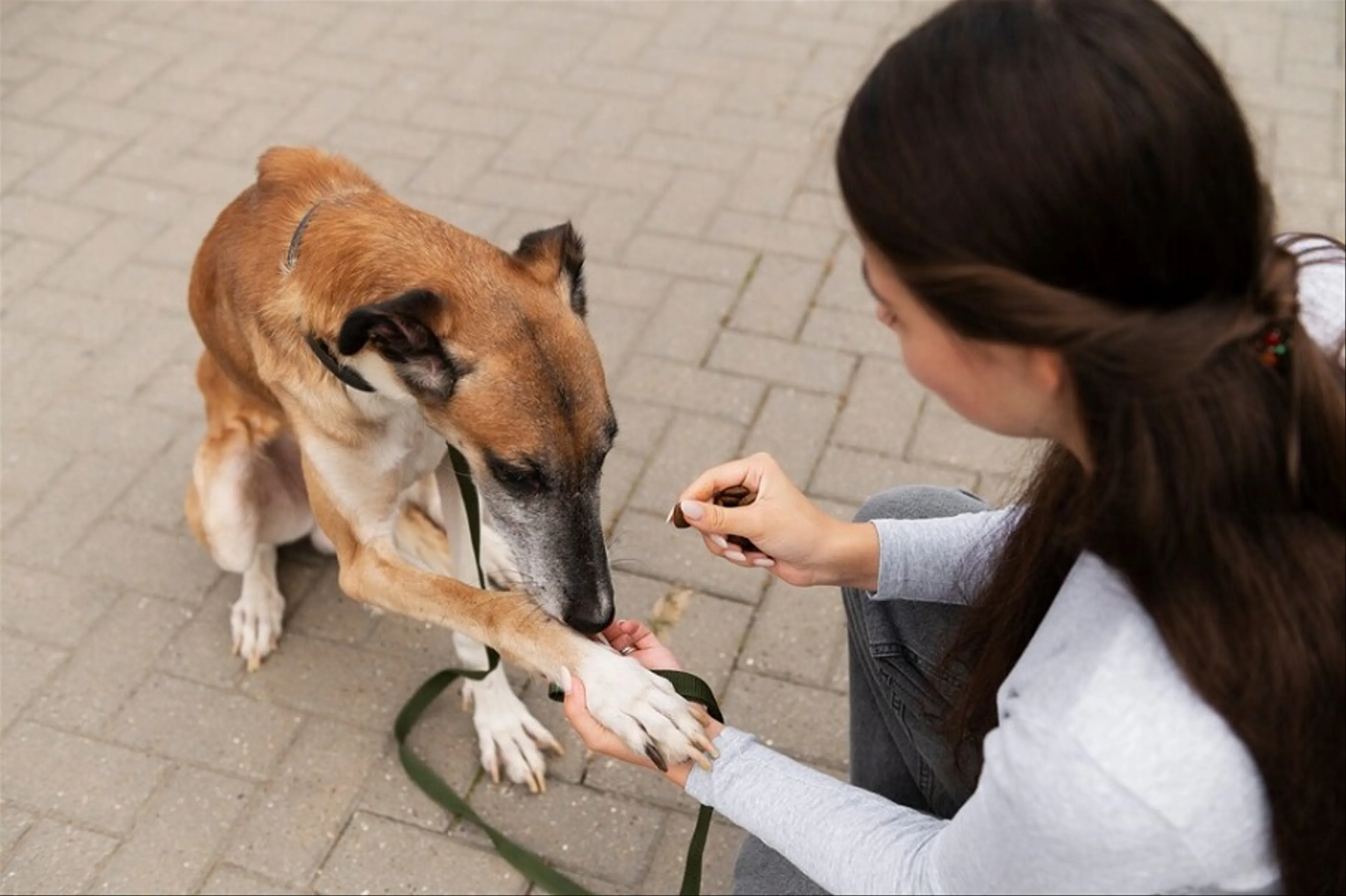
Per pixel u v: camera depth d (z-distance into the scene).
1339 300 1.58
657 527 3.96
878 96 1.42
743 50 6.23
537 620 2.68
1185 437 1.35
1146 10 1.35
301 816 3.24
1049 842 1.46
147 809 3.25
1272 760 1.38
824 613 3.72
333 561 3.94
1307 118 5.65
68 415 4.34
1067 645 1.50
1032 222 1.33
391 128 5.66
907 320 1.54
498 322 2.67
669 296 4.81
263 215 3.09
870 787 2.67
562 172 5.42
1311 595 1.35
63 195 5.28
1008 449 4.22
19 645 3.63
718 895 3.10
